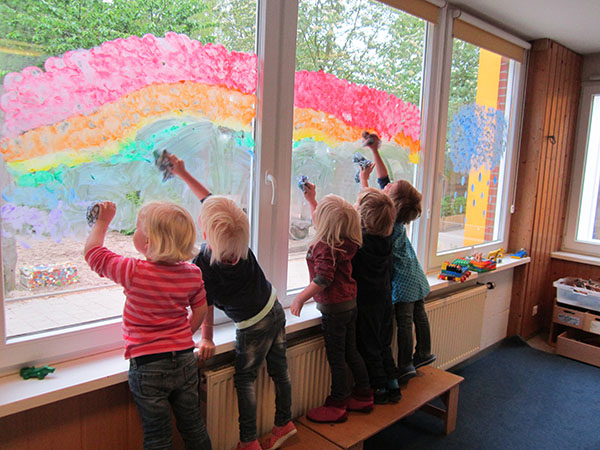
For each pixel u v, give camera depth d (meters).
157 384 1.26
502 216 3.55
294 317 1.92
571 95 3.76
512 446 2.27
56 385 1.23
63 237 1.31
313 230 2.10
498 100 3.23
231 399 1.64
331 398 1.90
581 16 2.83
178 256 1.28
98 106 1.31
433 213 2.78
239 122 1.70
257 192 1.79
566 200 4.00
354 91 2.14
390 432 2.34
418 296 2.22
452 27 2.64
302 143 1.95
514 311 3.69
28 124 1.20
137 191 1.44
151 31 1.40
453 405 2.33
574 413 2.61
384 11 2.21
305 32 1.87
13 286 1.25
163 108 1.46
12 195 1.20
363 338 2.01
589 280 3.62
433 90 2.61
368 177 2.19
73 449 1.36
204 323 1.53
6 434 1.22
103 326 1.44
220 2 1.58
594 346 3.29
